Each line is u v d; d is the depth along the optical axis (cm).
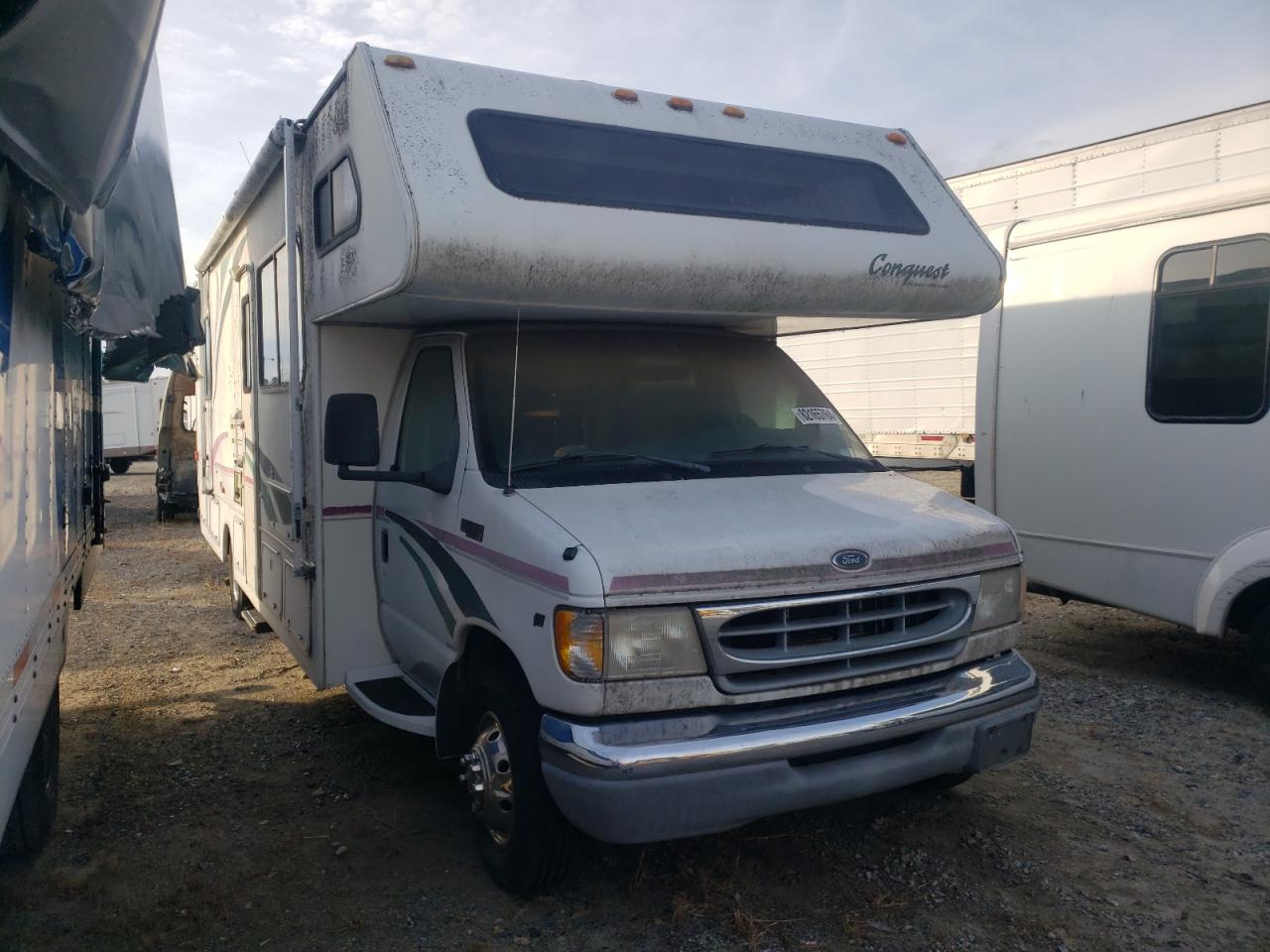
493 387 419
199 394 927
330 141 434
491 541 364
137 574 1088
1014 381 689
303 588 505
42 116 237
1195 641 721
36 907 372
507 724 356
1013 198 1136
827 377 1335
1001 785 464
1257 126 915
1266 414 551
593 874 388
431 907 368
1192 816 431
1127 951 333
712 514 355
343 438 393
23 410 281
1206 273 582
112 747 539
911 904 363
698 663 319
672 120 422
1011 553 379
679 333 475
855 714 333
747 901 367
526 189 362
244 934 352
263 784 485
